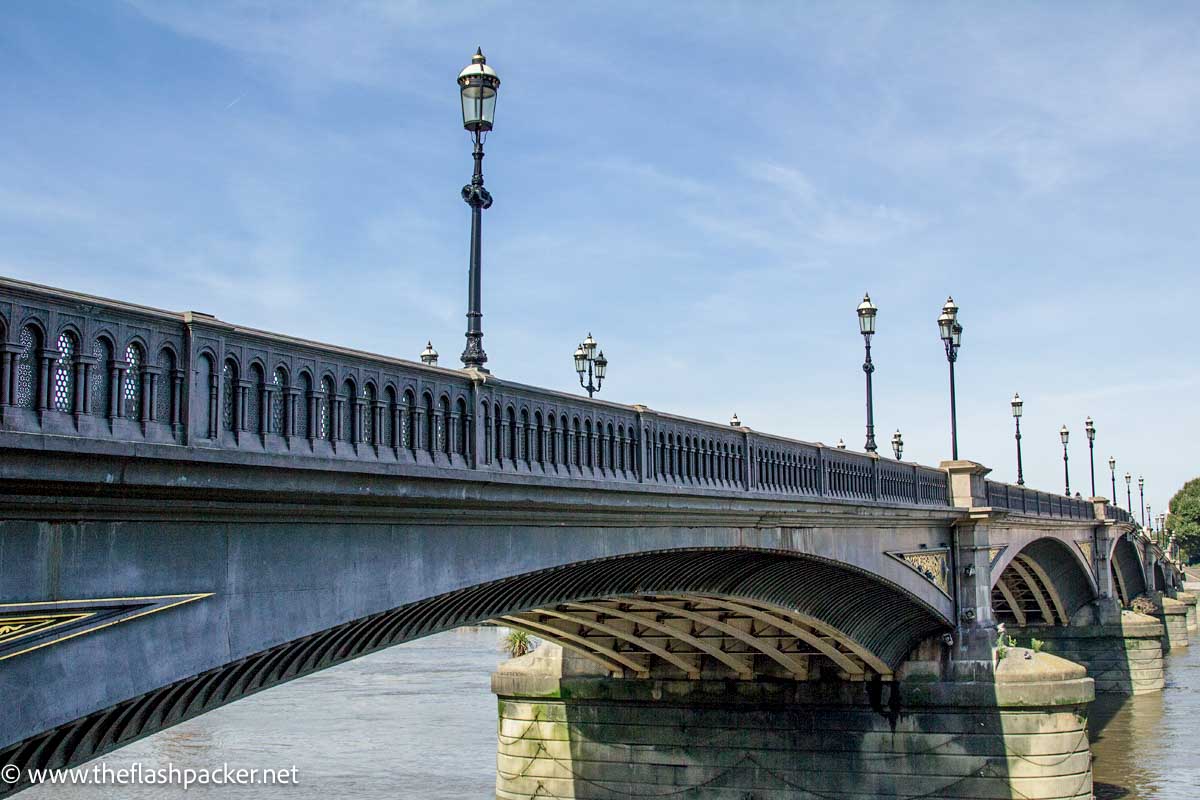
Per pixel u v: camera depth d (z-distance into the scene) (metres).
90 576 13.08
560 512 21.39
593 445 22.41
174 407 13.66
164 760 54.16
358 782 48.66
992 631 43.22
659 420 24.89
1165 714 67.00
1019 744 40.88
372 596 17.14
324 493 15.64
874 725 42.09
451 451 18.28
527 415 20.42
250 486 14.48
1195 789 46.66
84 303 12.65
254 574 15.16
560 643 40.34
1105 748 56.16
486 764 52.47
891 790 41.66
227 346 14.35
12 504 12.21
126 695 13.41
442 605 20.83
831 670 42.75
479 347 19.55
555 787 44.25
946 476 44.50
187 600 14.09
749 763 42.72
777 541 30.50
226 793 46.75
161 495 13.62
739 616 38.34
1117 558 93.56
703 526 26.86
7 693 12.26
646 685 43.91
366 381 16.56
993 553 49.06
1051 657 42.97
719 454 27.45
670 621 38.47
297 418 15.38
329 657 18.17
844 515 34.09
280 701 74.56
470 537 19.38
